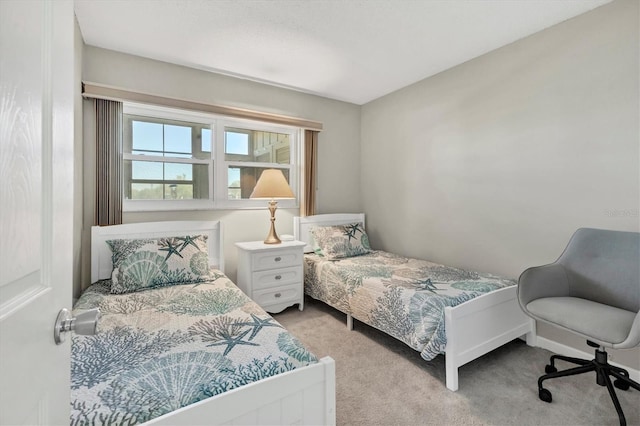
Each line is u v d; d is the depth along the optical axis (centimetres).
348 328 261
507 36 237
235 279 312
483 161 269
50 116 58
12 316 44
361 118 398
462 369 202
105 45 243
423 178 322
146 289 206
